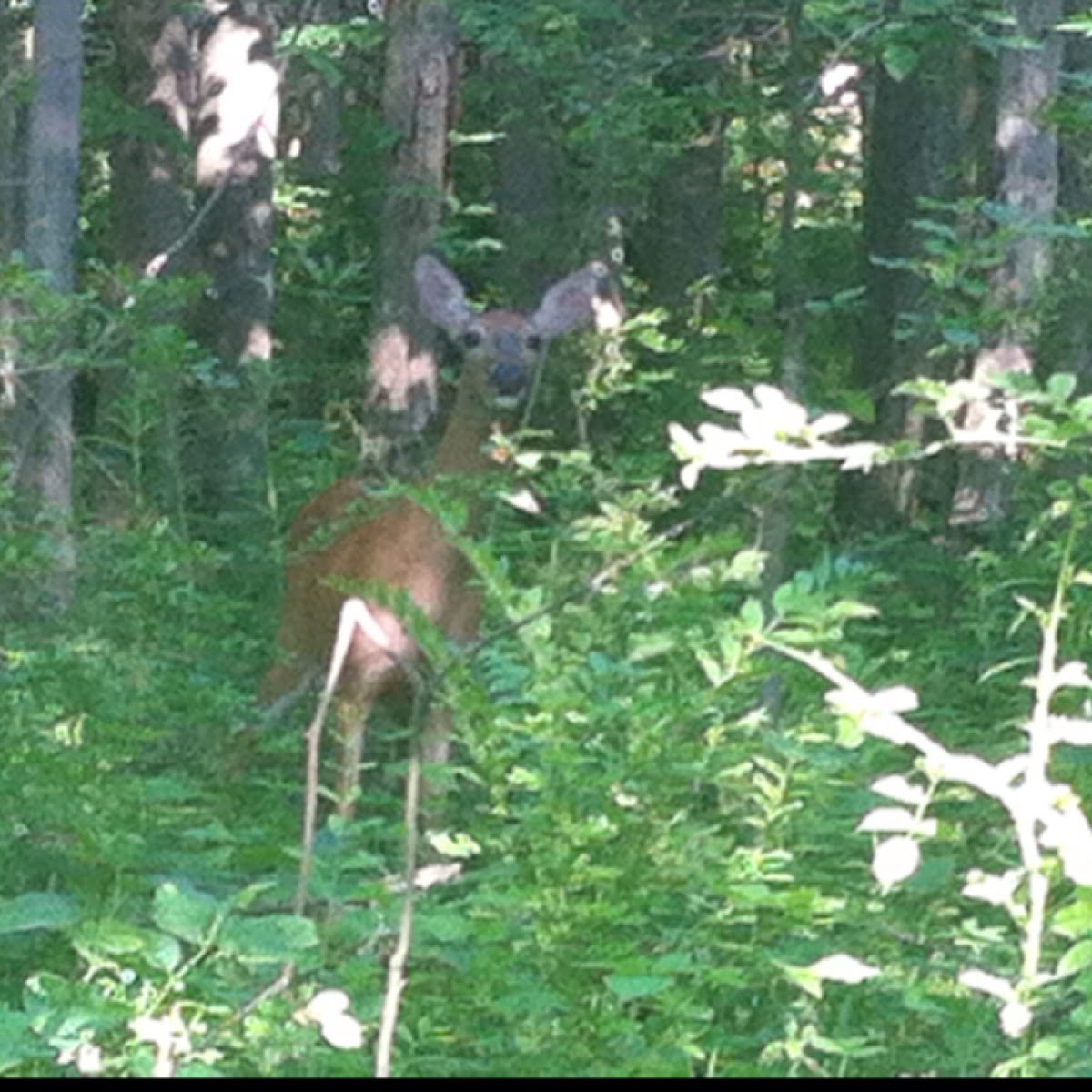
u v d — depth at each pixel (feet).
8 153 62.59
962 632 44.14
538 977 22.56
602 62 53.16
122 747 29.60
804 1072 22.44
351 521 42.55
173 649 43.01
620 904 23.09
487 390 43.01
